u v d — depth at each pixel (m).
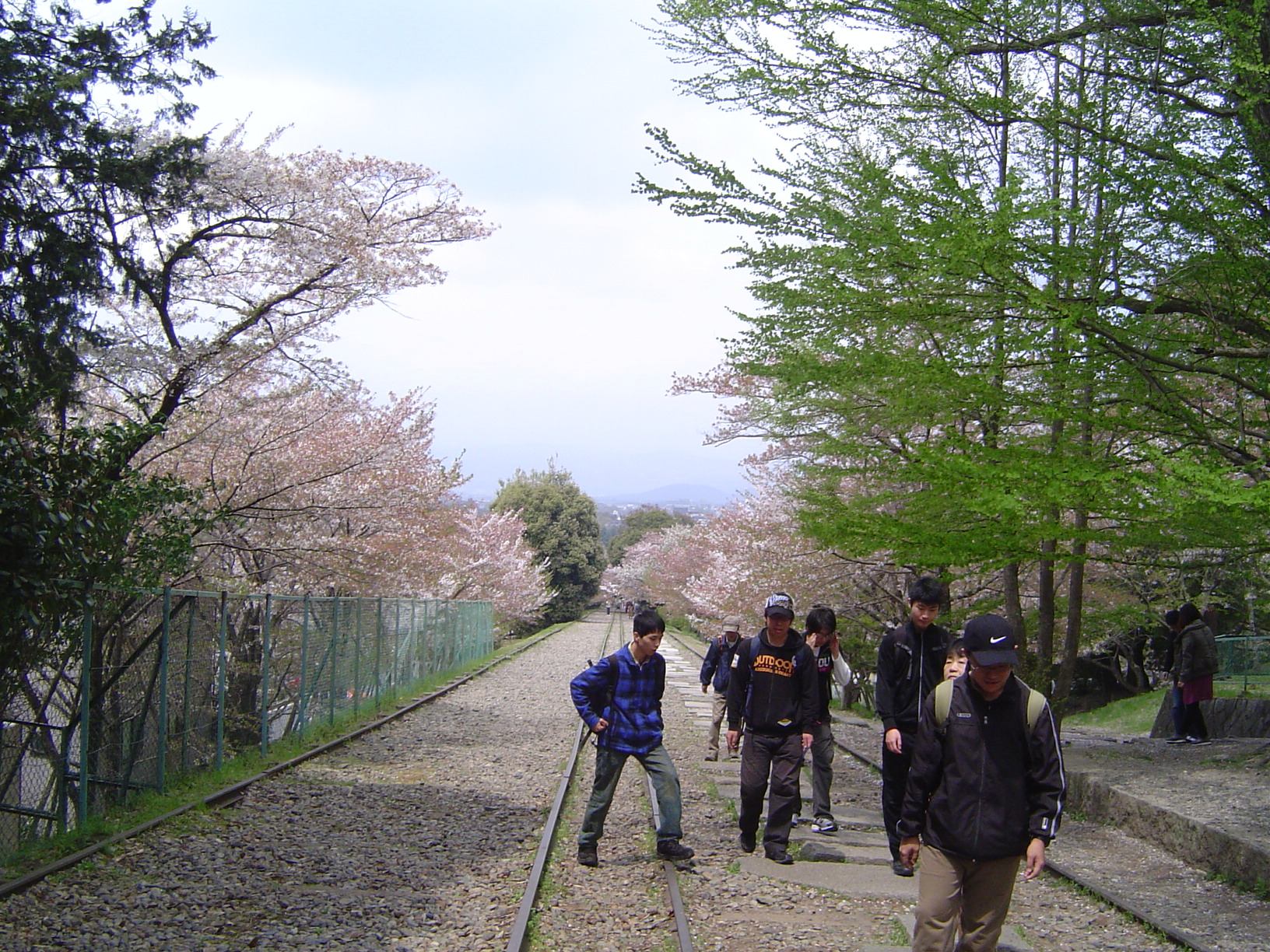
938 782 4.84
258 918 6.90
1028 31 8.43
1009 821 4.67
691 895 7.57
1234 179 7.46
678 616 53.69
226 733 13.88
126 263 11.38
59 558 8.15
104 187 10.91
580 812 10.90
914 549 9.20
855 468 11.02
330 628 17.27
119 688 9.94
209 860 8.29
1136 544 8.40
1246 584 19.19
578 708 8.55
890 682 7.67
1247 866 7.75
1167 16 7.75
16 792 8.83
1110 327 7.81
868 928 6.86
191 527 15.02
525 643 46.41
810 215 9.05
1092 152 7.95
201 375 13.58
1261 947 6.48
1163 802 9.34
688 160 9.09
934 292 8.26
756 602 21.88
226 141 13.88
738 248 9.41
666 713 21.69
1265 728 15.37
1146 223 7.79
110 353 12.44
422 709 20.72
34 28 10.11
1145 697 22.09
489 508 81.12
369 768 13.38
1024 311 8.04
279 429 15.85
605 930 6.80
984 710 4.77
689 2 8.80
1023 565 14.98
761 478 22.34
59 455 8.50
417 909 7.18
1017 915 7.27
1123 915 7.18
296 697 15.37
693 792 12.25
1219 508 7.17
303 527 17.05
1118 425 8.17
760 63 8.95
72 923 6.57
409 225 15.81
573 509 84.38
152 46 10.52
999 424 9.44
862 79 8.88
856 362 8.98
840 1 8.50
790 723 8.65
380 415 20.75
